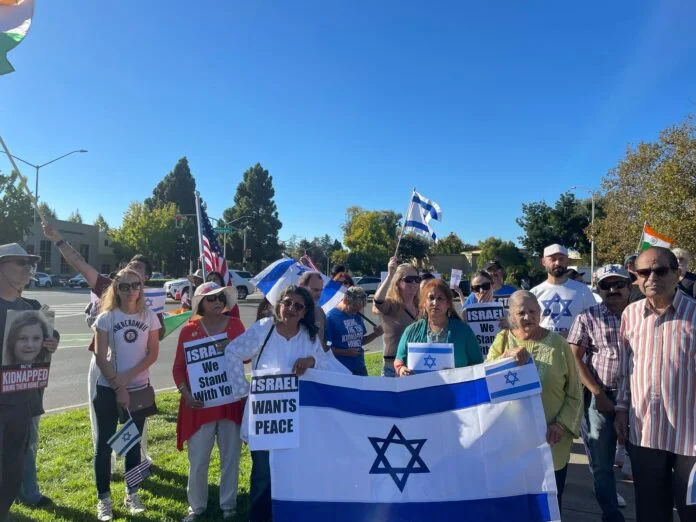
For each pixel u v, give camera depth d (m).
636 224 26.27
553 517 3.53
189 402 4.26
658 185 22.61
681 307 3.32
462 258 70.25
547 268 5.76
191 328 4.49
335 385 3.89
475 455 3.69
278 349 4.03
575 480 5.40
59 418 7.08
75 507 4.48
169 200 83.44
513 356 3.71
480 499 3.63
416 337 4.41
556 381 3.77
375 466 3.72
